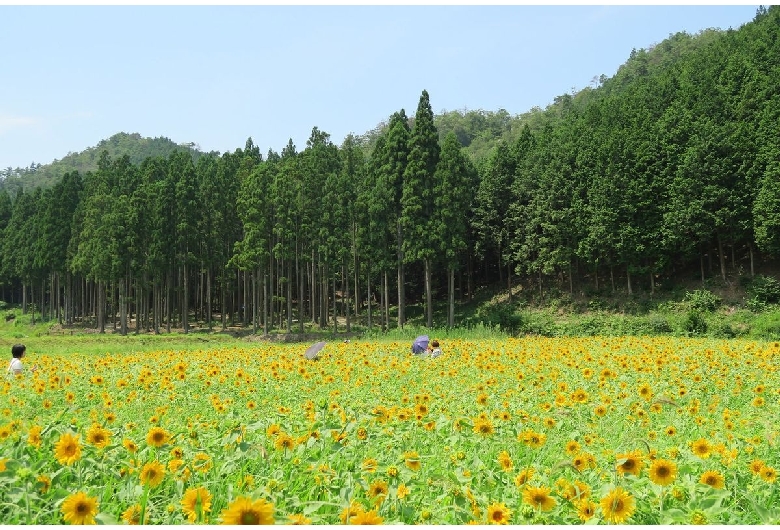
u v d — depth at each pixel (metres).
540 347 20.53
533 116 122.12
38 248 57.91
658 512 3.94
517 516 3.86
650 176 42.16
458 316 48.47
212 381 11.76
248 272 54.12
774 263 41.50
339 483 4.30
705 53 56.06
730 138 39.91
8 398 8.58
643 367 12.26
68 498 3.25
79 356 22.31
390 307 56.41
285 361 15.14
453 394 9.28
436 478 4.29
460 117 137.12
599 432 6.67
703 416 7.64
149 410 8.14
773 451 5.86
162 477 3.79
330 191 44.34
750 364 14.05
